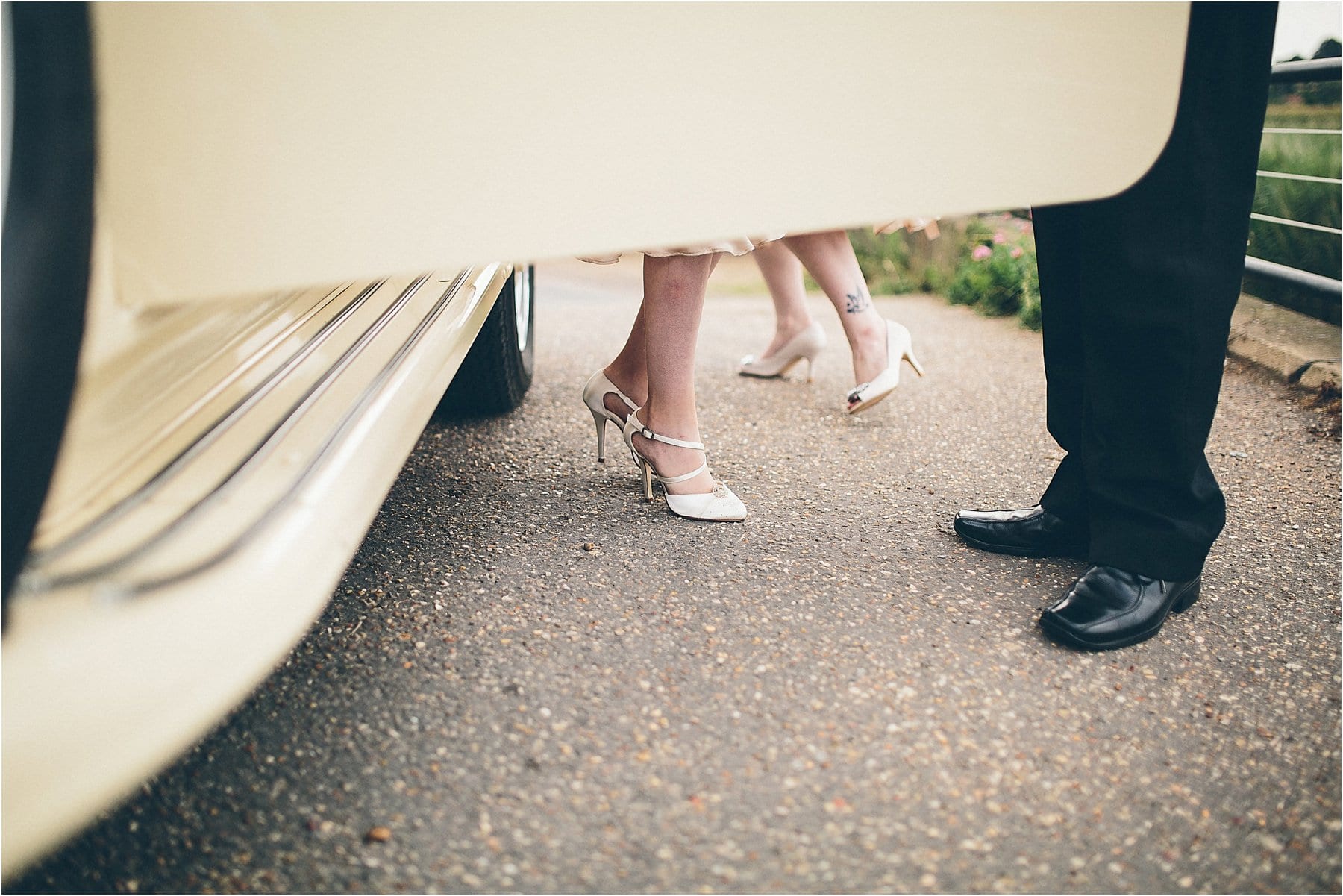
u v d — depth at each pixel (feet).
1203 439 5.21
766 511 7.32
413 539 6.66
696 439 7.00
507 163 3.00
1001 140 3.47
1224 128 4.57
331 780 4.21
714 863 3.80
